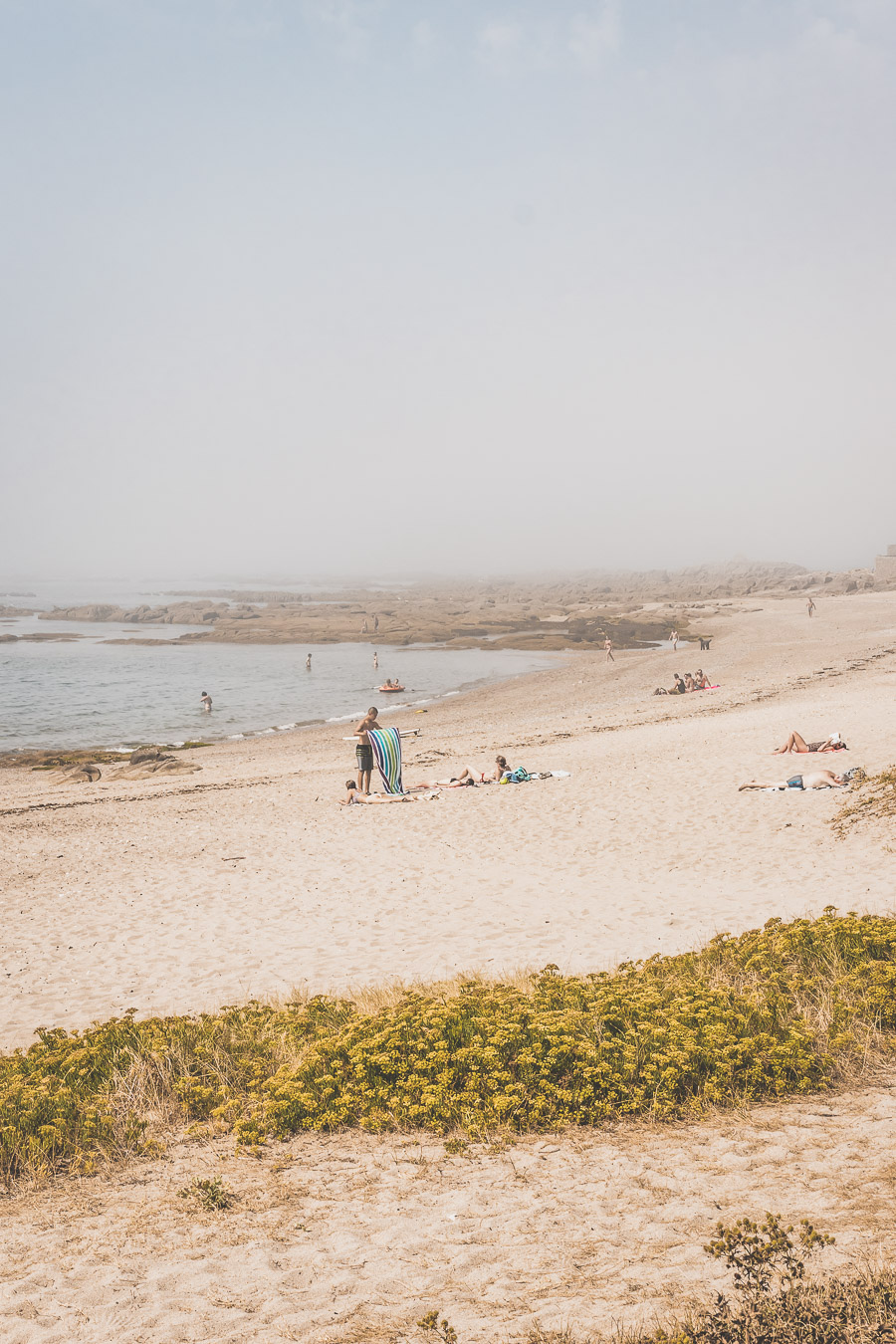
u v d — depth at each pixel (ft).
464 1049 21.45
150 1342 12.84
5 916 47.70
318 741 122.93
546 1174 17.38
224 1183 17.98
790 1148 17.51
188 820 70.03
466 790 73.51
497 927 40.63
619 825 57.52
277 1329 12.94
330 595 643.45
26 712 155.84
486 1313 12.86
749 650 205.87
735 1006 23.63
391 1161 18.53
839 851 46.47
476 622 337.11
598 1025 22.38
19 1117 20.35
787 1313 11.81
